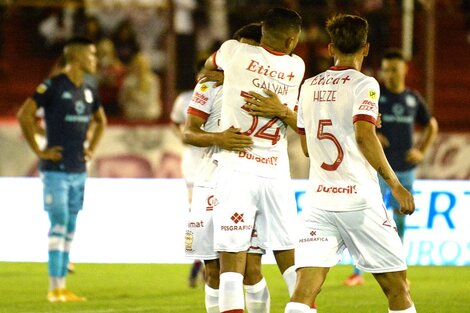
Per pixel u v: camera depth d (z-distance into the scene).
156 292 33.19
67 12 51.97
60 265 31.25
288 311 19.33
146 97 49.31
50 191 30.98
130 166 46.84
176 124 37.50
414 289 34.00
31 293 32.75
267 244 21.88
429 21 48.25
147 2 51.53
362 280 35.03
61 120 31.02
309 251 19.77
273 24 21.59
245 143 21.34
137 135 46.88
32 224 40.94
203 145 21.73
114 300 31.36
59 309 29.36
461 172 47.22
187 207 41.16
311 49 50.25
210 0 51.00
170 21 47.59
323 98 19.92
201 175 23.22
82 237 40.97
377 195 19.81
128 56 51.75
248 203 21.38
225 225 21.25
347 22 20.02
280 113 21.36
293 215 22.20
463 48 57.28
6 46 53.38
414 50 52.09
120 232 41.06
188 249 23.22
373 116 19.25
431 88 48.34
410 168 35.47
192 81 49.94
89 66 31.31
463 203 40.72
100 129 32.78
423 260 40.66
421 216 40.66
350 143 19.67
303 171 45.91
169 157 46.94
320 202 19.86
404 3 50.34
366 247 19.72
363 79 19.61
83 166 31.66
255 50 21.55
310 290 19.47
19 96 53.03
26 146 46.34
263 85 21.42
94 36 51.47
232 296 20.84
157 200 41.19
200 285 34.94
